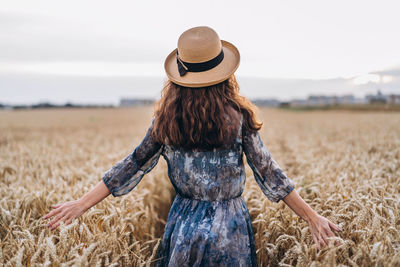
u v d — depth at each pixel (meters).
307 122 20.23
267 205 3.02
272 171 1.93
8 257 2.14
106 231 2.45
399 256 1.97
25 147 7.97
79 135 14.44
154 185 4.77
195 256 1.87
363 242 2.17
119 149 8.20
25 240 2.18
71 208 2.02
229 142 1.87
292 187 1.93
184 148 1.91
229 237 1.89
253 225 3.18
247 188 3.87
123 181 2.03
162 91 2.03
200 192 1.94
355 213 2.63
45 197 3.29
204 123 1.83
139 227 3.21
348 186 3.48
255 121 1.91
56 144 10.52
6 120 28.70
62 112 49.47
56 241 2.58
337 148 7.44
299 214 1.99
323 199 3.04
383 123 14.35
